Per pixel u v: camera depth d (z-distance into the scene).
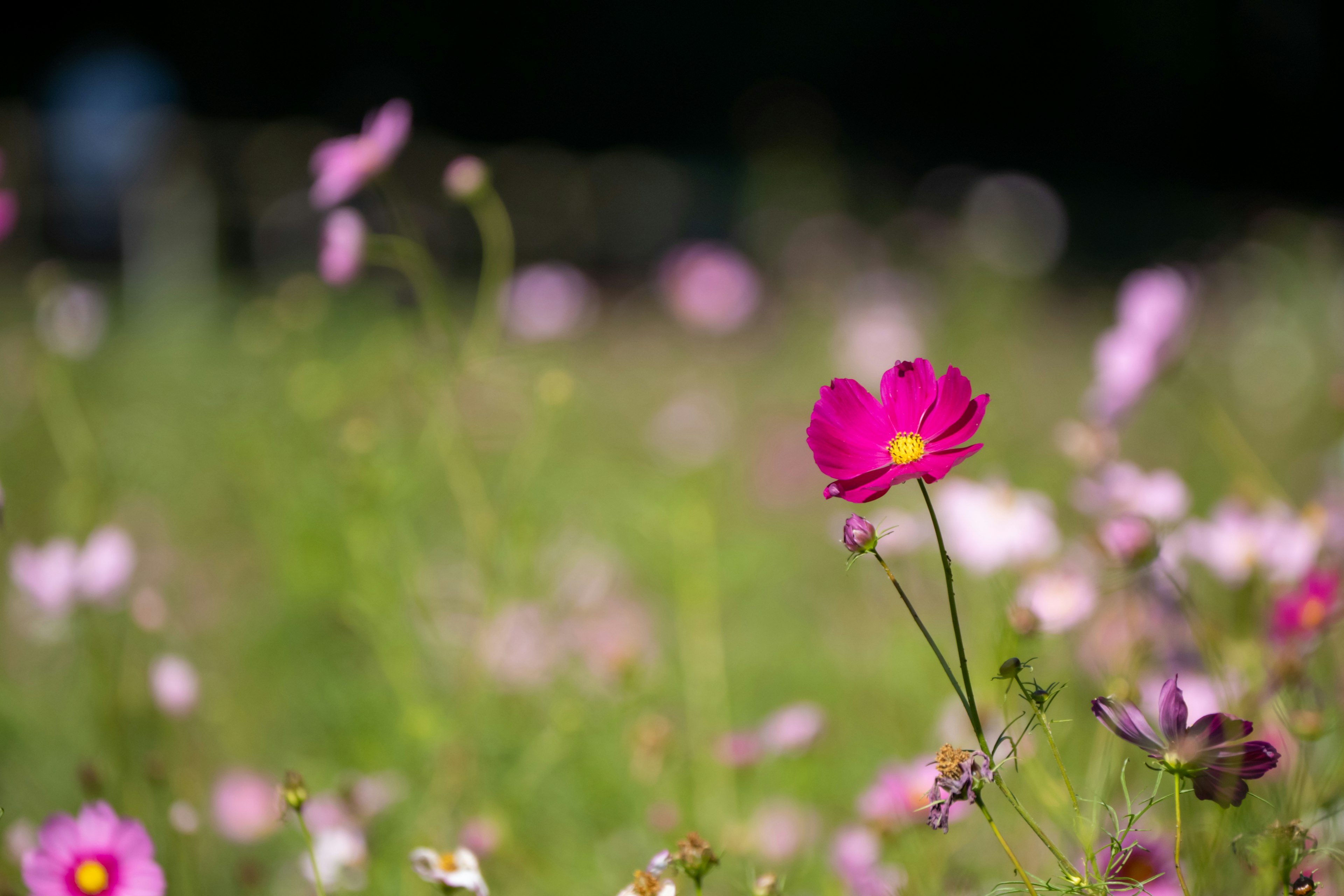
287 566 2.78
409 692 2.52
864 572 3.13
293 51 17.69
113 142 8.57
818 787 2.55
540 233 11.16
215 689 2.69
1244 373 5.80
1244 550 2.46
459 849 2.37
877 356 5.34
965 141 19.70
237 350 5.03
